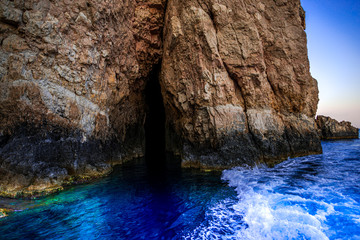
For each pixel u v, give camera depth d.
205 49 9.45
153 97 17.88
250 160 8.75
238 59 9.56
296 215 4.11
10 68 6.05
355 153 11.45
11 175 5.58
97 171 7.96
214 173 8.30
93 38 8.29
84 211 4.72
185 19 9.65
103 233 3.78
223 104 9.41
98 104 8.92
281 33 10.44
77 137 7.48
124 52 10.62
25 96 6.20
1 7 5.93
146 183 7.02
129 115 12.61
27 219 4.30
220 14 9.54
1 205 4.87
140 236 3.68
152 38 11.87
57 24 6.99
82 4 7.76
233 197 5.53
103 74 9.14
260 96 9.71
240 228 3.89
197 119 9.59
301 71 10.41
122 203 5.21
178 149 13.70
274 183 6.34
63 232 3.81
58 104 6.97
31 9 6.47
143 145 14.51
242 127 9.23
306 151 10.46
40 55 6.64
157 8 11.42
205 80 9.40
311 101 11.63
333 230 3.54
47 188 5.88
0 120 5.75
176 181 7.24
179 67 10.08
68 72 7.39
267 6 10.42
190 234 3.74
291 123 10.34
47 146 6.45
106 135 9.48
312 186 5.84
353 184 5.88
